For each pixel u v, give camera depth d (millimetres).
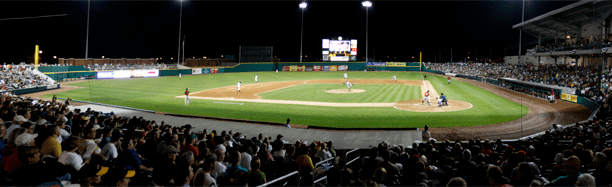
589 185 3898
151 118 20984
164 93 38000
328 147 10492
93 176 4547
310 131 17141
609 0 31797
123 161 6609
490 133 18453
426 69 83562
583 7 35344
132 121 14242
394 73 78812
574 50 41031
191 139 8711
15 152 5312
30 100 22438
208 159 5262
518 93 37906
